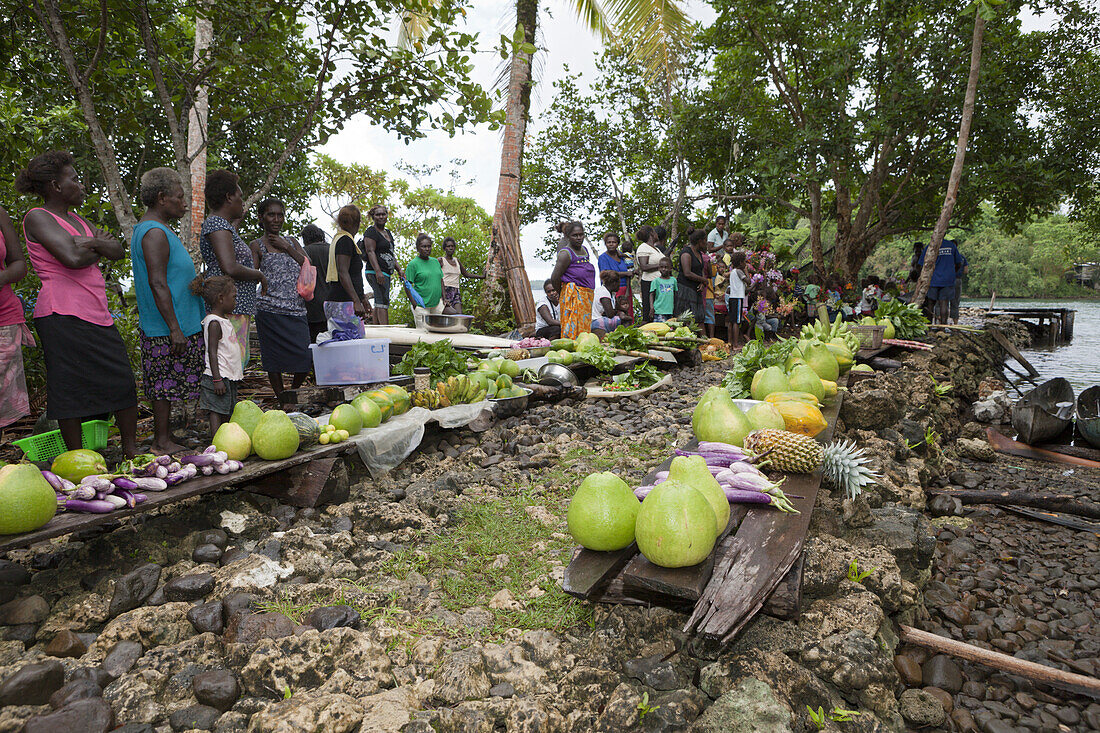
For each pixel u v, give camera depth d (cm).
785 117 1895
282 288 570
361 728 213
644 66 1727
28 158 631
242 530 352
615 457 509
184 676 242
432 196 2012
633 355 898
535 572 328
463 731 218
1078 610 411
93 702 219
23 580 295
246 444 372
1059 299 7600
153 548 331
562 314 937
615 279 1090
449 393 566
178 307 427
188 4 628
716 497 276
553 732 223
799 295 1642
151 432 556
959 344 1294
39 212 358
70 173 369
